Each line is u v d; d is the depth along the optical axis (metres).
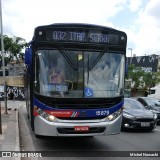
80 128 5.47
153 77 31.20
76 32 5.70
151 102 11.59
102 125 5.59
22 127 9.30
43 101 5.49
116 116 5.75
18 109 15.55
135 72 31.22
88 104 5.55
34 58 5.62
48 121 5.45
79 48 5.69
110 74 5.80
